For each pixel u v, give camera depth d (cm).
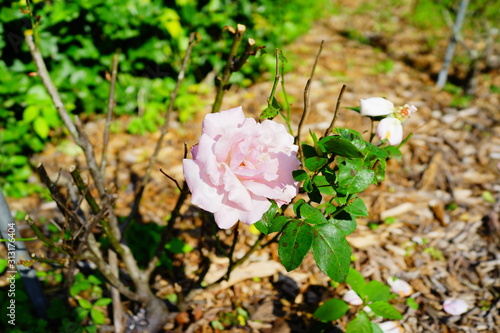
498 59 135
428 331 63
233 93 122
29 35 45
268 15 137
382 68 140
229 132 32
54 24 99
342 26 174
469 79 123
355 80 132
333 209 41
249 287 69
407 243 78
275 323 64
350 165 33
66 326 58
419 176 94
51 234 77
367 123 110
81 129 50
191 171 33
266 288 69
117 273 59
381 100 39
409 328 64
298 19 160
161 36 113
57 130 102
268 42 133
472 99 122
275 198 32
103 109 110
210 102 117
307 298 68
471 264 74
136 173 93
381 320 64
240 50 123
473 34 163
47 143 101
